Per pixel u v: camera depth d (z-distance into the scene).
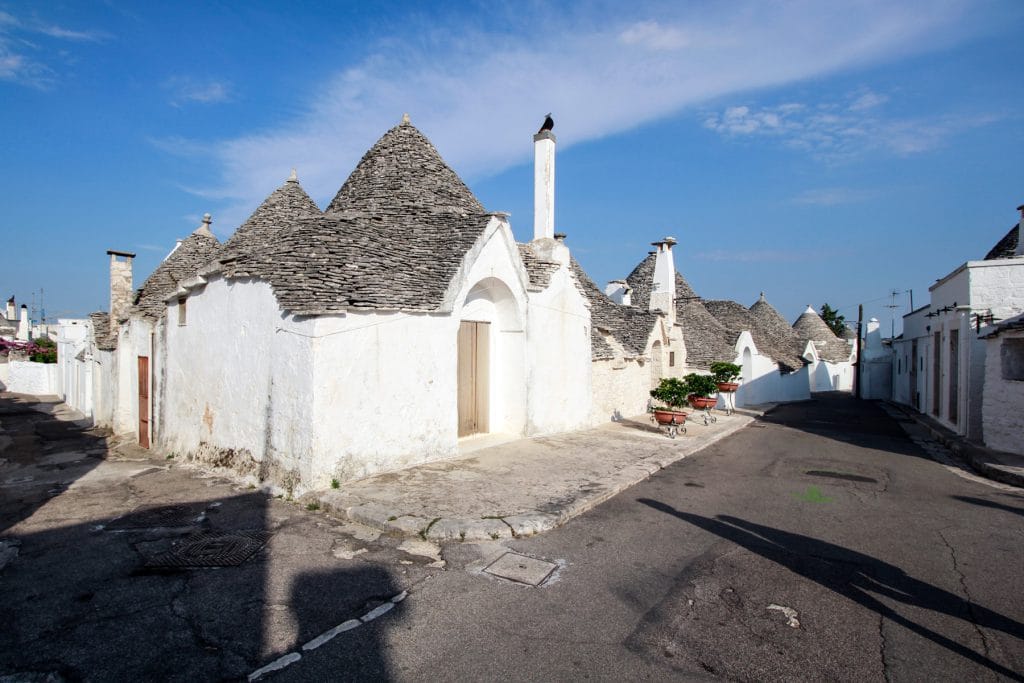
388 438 8.59
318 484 7.54
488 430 12.03
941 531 6.71
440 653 3.98
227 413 9.31
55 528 6.47
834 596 4.93
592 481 8.54
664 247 21.69
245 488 8.21
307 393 7.59
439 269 9.81
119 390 14.53
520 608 4.63
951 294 15.65
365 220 10.23
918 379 22.56
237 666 3.81
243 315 8.95
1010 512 7.57
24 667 3.78
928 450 13.02
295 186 14.12
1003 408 11.41
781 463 11.05
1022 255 15.25
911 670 3.82
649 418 17.05
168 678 3.68
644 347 18.14
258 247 9.73
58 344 30.22
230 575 5.20
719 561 5.70
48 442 13.76
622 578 5.24
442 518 6.46
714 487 8.82
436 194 12.65
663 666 3.85
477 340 11.70
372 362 8.31
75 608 4.59
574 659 3.92
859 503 7.96
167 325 11.48
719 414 19.72
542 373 12.52
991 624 4.46
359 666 3.82
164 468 9.78
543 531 6.46
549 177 13.93
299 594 4.83
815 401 30.75
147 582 5.05
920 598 4.91
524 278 11.80
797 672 3.79
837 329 65.38
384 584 5.03
